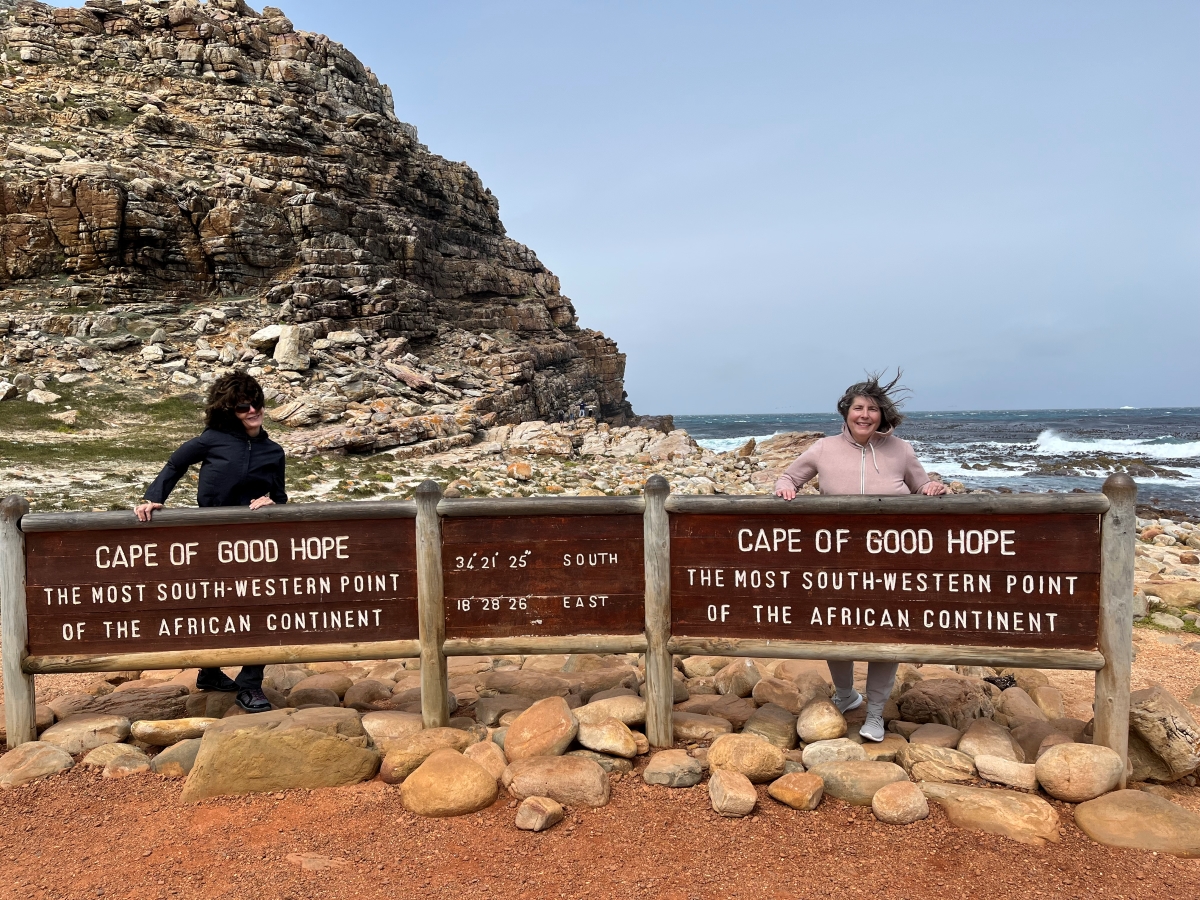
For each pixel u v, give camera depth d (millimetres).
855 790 3922
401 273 44750
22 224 31859
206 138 39812
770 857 3451
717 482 20906
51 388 24594
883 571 4168
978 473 32906
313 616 4508
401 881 3314
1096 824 3596
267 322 32438
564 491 17891
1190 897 3135
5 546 4449
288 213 37500
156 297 33031
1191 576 9609
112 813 3934
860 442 4422
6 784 4191
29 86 39219
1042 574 3992
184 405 24578
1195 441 51719
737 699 5207
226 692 5234
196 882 3324
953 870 3344
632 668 6137
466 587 4492
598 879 3301
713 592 4359
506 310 51406
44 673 4520
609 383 63000
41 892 3266
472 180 58656
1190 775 4137
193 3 45656
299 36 48844
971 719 4781
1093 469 33750
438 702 4543
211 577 4484
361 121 47781
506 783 4047
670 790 4070
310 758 4152
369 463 21016
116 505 13375
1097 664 3926
